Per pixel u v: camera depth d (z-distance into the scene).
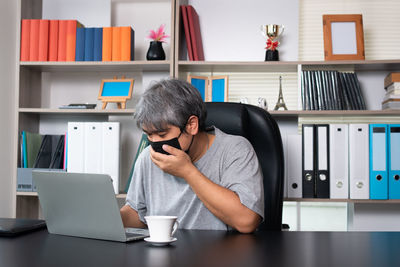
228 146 1.31
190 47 2.57
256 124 1.47
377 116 2.70
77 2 2.82
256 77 2.78
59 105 2.89
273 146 1.44
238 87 2.79
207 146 1.32
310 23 2.83
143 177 1.38
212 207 1.16
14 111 2.76
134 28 2.85
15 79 2.66
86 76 2.88
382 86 2.71
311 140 2.37
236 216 1.12
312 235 1.04
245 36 2.74
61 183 0.98
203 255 0.79
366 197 2.32
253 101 2.78
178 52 2.54
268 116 1.49
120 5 2.86
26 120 2.72
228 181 1.23
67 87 2.89
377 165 2.33
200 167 1.30
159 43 2.62
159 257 0.78
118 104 2.69
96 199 0.94
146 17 2.84
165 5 2.83
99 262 0.74
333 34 2.56
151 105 1.13
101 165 2.48
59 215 1.01
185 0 2.74
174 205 1.32
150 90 1.16
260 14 2.74
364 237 1.01
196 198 1.29
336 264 0.73
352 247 0.88
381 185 2.32
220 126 1.47
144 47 2.84
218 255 0.79
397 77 2.46
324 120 2.71
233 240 0.96
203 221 1.29
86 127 2.51
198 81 2.61
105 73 2.88
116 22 2.86
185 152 1.24
